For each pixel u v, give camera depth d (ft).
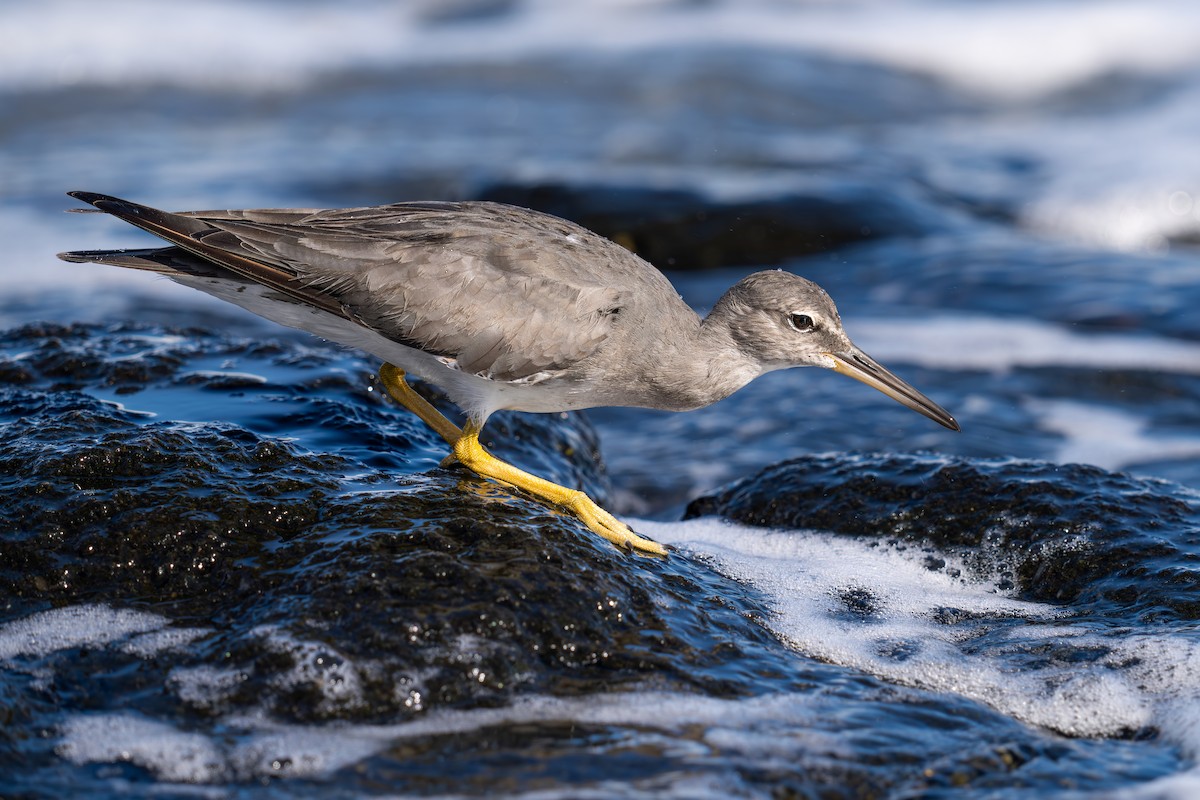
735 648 30.63
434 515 32.50
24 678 27.53
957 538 38.50
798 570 37.37
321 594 29.19
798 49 132.67
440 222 36.83
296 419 40.50
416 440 40.88
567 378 37.09
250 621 28.89
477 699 27.53
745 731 27.12
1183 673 30.42
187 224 36.29
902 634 33.65
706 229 81.00
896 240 83.66
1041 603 35.96
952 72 130.72
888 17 139.33
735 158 106.63
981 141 111.96
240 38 128.47
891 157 105.81
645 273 38.01
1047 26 134.72
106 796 24.30
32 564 30.83
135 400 41.27
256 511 32.37
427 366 37.17
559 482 44.04
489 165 101.19
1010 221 93.40
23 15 123.54
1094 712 29.68
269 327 65.87
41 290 69.82
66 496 32.22
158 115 114.42
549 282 36.17
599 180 85.97
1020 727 28.63
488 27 137.90
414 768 25.30
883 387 40.78
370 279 36.04
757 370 40.86
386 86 124.47
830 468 42.16
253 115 117.08
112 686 27.40
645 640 29.91
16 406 39.24
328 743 25.98
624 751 26.04
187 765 25.21
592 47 134.10
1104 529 37.37
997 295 74.54
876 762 26.32
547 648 28.94
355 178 97.40
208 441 35.32
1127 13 135.13
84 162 98.99
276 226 36.81
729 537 40.60
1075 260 79.56
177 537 31.27
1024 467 40.45
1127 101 123.54
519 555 30.89
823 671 30.40
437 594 29.27
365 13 138.72
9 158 100.12
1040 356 66.33
